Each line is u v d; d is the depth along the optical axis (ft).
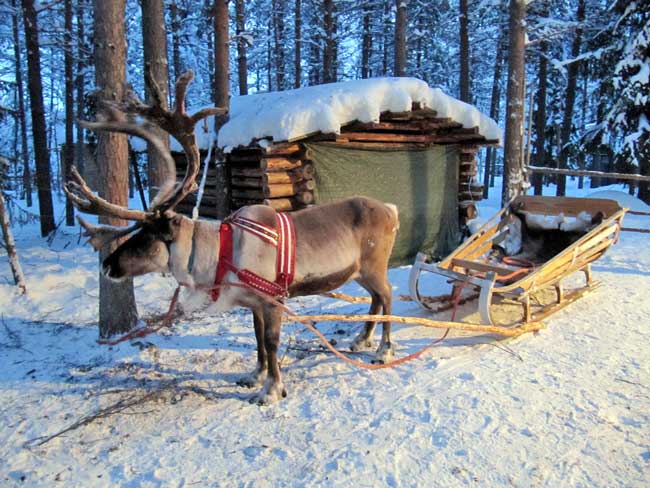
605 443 12.03
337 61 82.33
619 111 54.29
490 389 14.79
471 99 93.30
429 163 32.86
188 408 14.24
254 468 11.58
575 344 17.95
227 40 31.63
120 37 16.67
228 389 15.35
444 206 34.47
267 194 26.53
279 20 86.63
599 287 24.47
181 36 72.23
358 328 19.98
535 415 13.34
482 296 17.89
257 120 26.94
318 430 13.05
